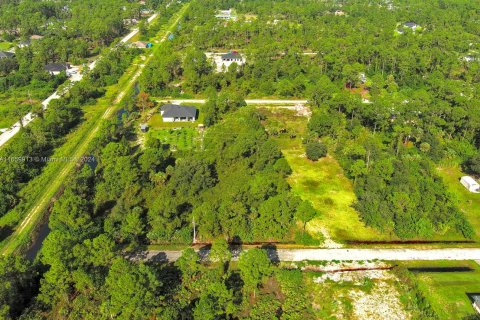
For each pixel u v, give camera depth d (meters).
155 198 90.31
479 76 166.50
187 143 120.56
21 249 78.38
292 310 65.56
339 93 138.62
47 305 65.25
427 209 86.44
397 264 76.50
